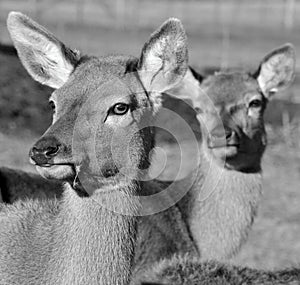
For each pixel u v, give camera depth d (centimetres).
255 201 1126
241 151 1120
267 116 2288
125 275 741
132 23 4375
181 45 768
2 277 766
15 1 4472
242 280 816
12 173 1102
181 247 1055
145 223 1035
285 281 815
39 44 781
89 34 3619
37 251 761
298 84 2636
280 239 1441
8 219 809
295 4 5703
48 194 1091
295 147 2072
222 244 1094
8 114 1922
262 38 4112
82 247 727
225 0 6131
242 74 1234
